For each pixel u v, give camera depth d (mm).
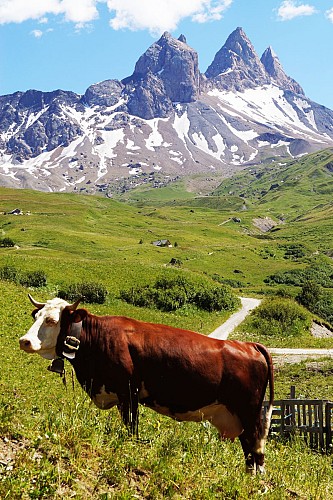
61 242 134375
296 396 29391
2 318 36844
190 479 8266
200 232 191875
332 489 10469
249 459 9242
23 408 9867
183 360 8680
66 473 7184
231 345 9078
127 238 159750
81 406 9453
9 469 6926
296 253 167000
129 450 8289
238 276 127812
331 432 17656
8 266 76000
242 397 8969
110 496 7062
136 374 8664
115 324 8852
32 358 27250
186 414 8945
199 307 78188
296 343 58812
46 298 48250
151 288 79062
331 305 100938
